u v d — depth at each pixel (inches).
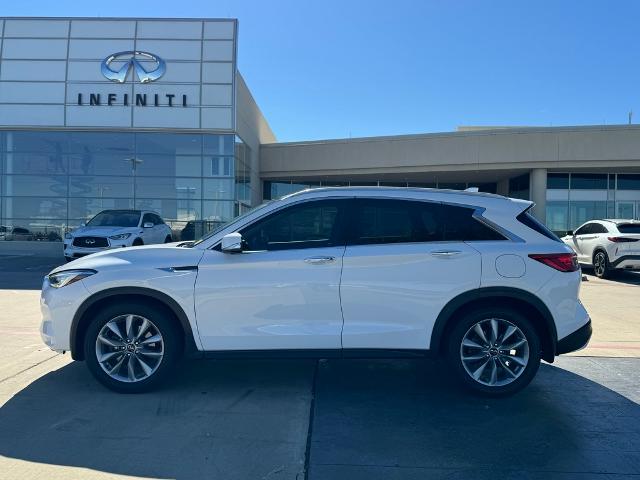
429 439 160.1
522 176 990.4
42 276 550.9
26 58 872.3
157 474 137.6
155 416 174.7
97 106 867.4
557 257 192.2
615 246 566.3
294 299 189.8
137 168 885.2
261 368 228.7
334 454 149.7
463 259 190.1
